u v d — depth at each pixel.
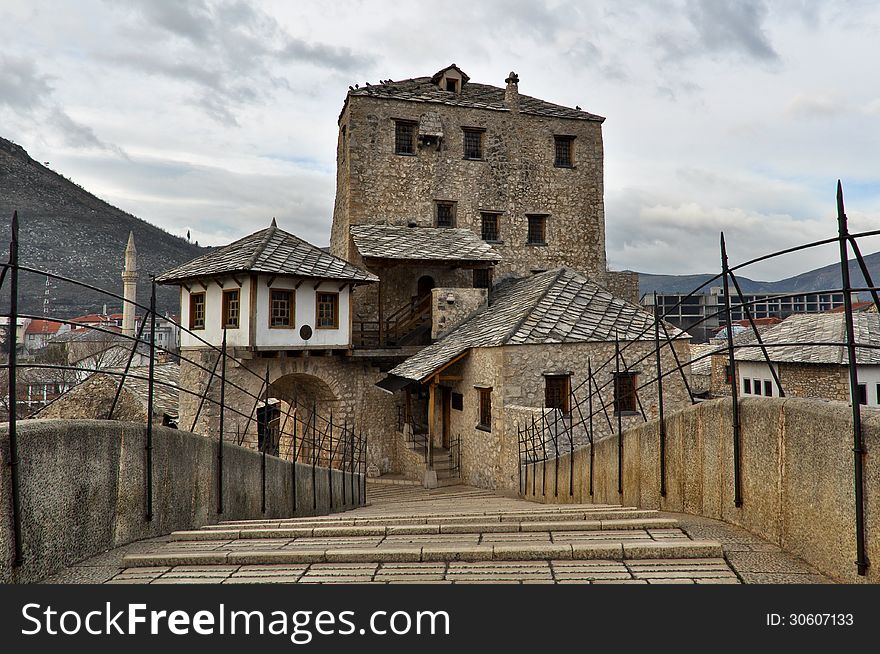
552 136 25.88
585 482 9.14
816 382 22.88
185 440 6.04
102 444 4.78
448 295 20.44
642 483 6.94
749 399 4.93
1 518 3.70
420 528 5.31
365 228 22.78
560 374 15.30
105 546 4.79
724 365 28.91
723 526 5.02
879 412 3.48
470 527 5.26
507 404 14.78
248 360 18.03
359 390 20.56
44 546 4.09
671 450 6.19
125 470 5.07
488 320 18.36
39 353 34.94
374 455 20.64
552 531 5.10
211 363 17.44
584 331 15.88
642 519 5.35
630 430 7.34
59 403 17.42
